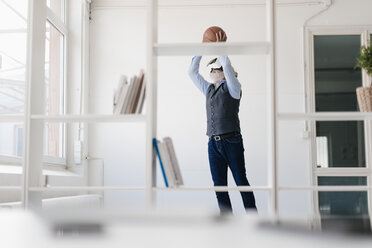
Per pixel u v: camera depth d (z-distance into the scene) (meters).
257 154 4.64
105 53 4.89
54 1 4.43
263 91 4.70
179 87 4.74
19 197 2.93
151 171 2.18
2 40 3.16
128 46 4.88
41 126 2.46
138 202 4.74
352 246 0.50
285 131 4.69
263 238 0.54
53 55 4.38
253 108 4.69
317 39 4.77
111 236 0.54
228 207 3.05
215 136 3.05
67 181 4.11
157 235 0.55
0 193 2.67
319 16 4.75
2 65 3.16
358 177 4.62
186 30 4.84
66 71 4.64
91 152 4.79
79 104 4.66
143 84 2.27
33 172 2.37
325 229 0.58
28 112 2.34
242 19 4.81
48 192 3.67
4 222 0.65
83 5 4.75
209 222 0.63
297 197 4.62
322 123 4.70
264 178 4.62
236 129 3.05
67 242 0.52
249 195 2.99
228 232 0.57
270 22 2.25
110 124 4.81
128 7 4.90
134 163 4.76
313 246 0.50
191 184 4.65
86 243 0.51
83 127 4.67
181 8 4.85
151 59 2.24
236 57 4.73
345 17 4.73
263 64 4.72
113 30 4.90
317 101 4.71
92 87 4.86
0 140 3.10
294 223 0.64
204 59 4.70
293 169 4.64
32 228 0.60
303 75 4.71
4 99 3.20
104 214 0.68
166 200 4.61
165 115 4.72
